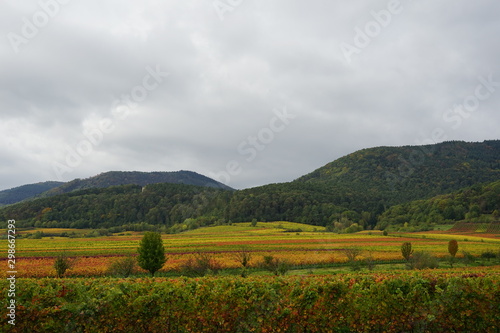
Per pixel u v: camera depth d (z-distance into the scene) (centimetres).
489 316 977
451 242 5169
